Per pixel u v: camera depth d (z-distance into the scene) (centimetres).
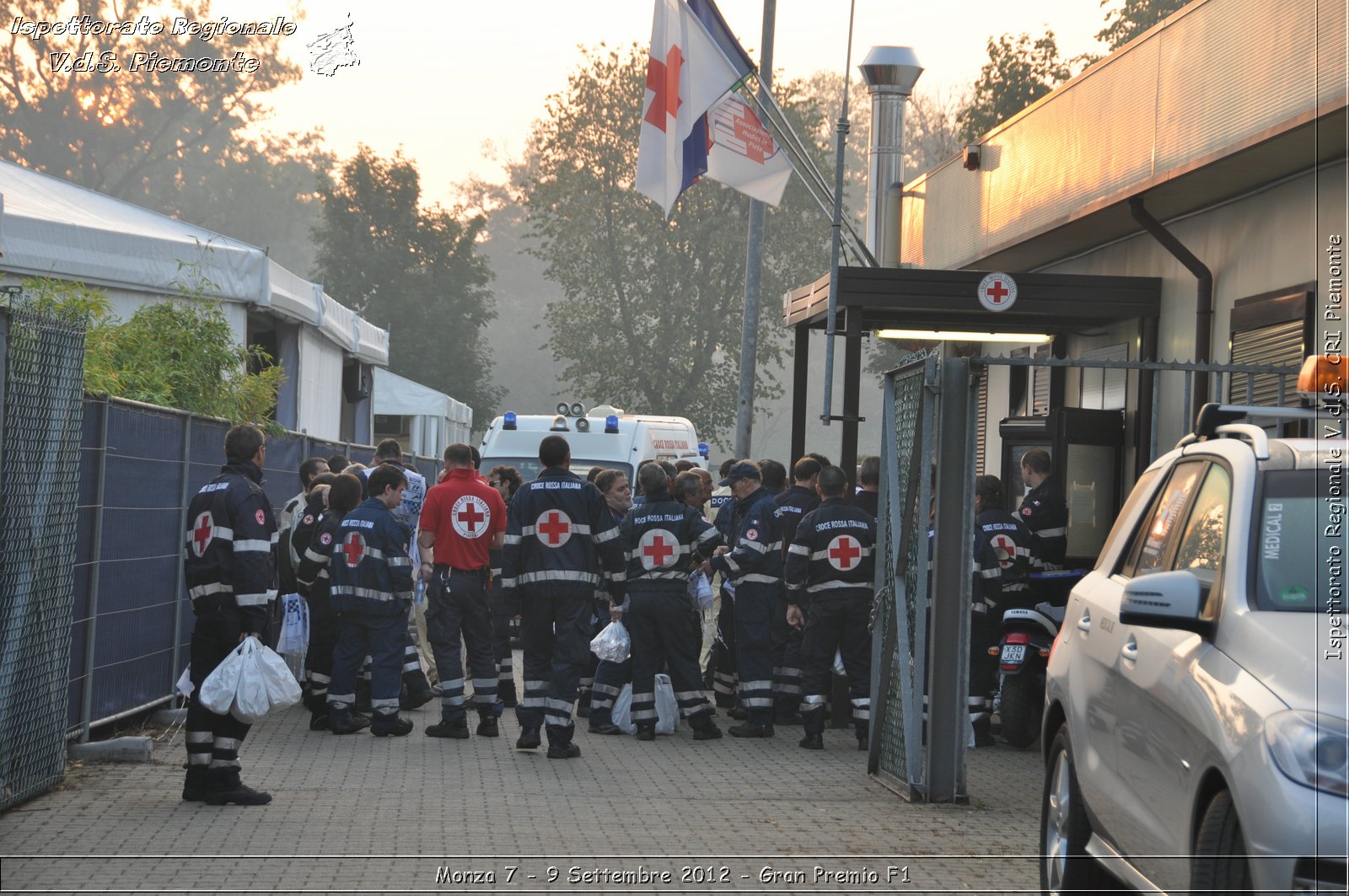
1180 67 1138
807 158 1434
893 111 1939
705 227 5425
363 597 1083
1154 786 473
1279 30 985
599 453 1900
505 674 1273
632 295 5622
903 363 888
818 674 1067
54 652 816
